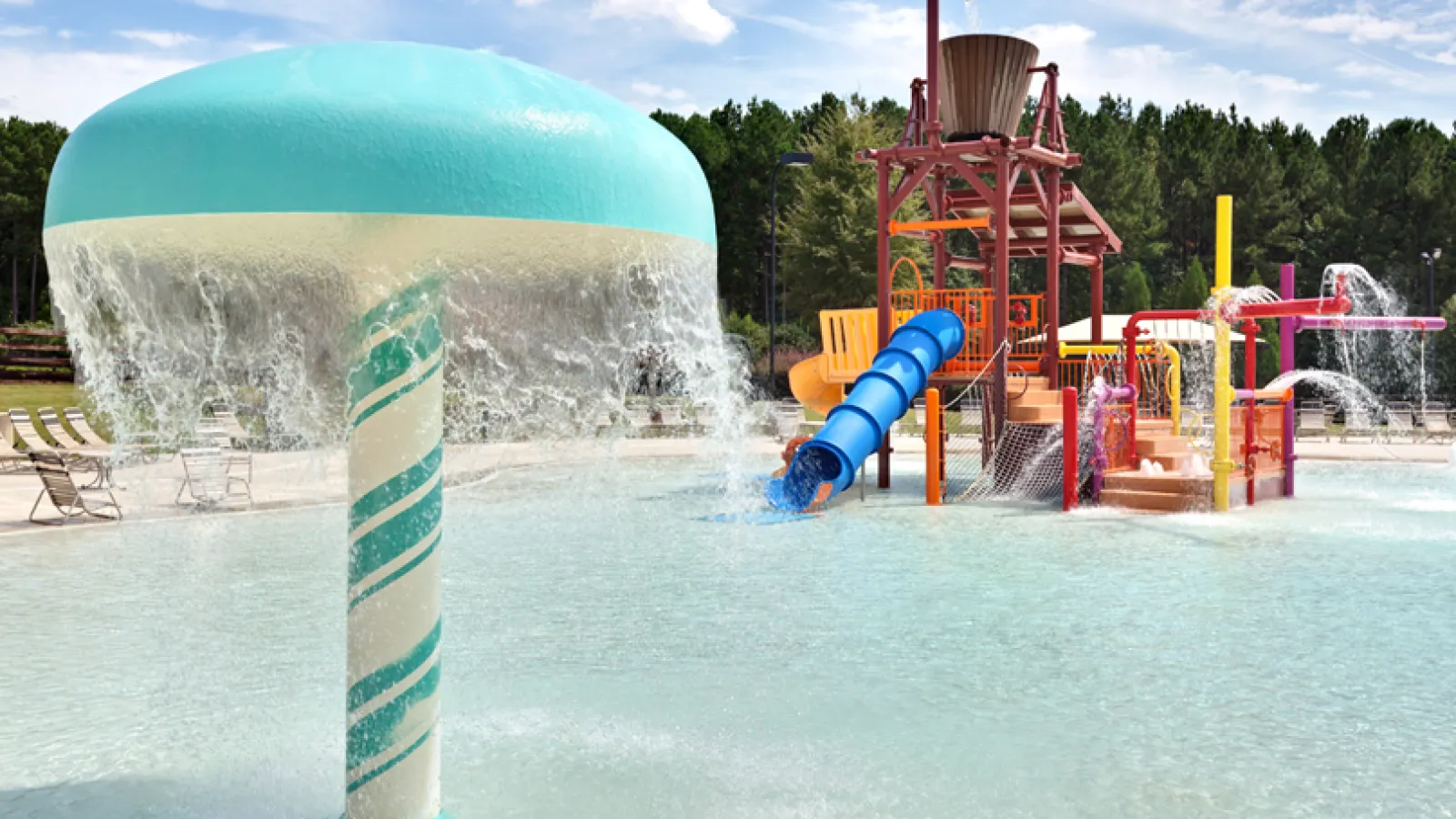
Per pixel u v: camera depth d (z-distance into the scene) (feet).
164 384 9.87
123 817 13.24
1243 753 15.51
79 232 8.46
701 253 10.06
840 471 48.88
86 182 8.20
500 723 17.02
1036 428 51.65
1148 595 27.50
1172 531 39.81
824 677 19.81
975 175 52.80
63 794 14.05
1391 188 207.41
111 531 38.93
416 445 9.57
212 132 7.79
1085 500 48.73
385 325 9.15
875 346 58.34
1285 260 214.69
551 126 8.42
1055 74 54.39
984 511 46.09
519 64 9.28
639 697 18.52
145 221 8.05
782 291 227.20
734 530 40.50
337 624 24.40
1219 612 25.31
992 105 53.52
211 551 34.71
